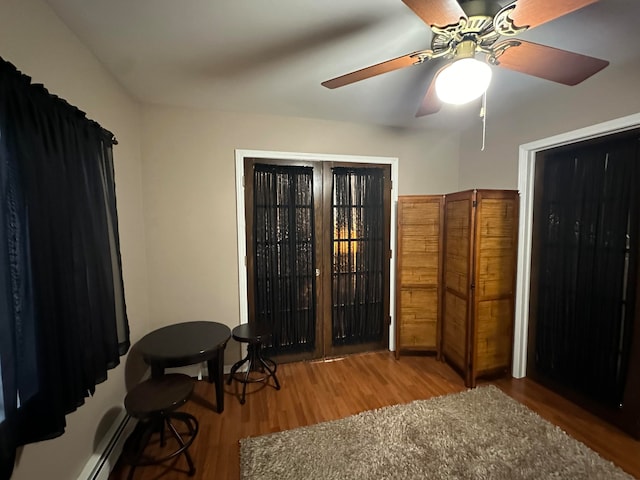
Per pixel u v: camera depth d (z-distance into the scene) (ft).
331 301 9.43
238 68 5.81
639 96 5.44
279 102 7.53
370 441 5.64
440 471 4.93
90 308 4.39
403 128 9.71
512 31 3.30
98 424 5.09
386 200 9.74
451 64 3.58
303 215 8.97
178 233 7.98
